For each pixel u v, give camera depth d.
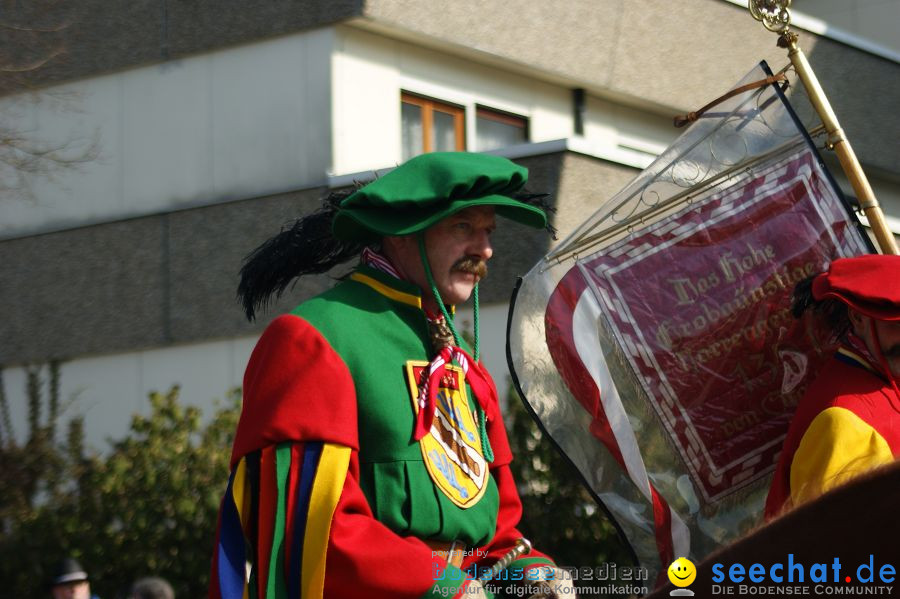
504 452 4.13
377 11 11.77
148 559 9.92
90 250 13.45
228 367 12.69
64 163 12.69
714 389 4.28
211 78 12.72
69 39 13.46
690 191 4.39
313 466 3.46
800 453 4.00
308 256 4.17
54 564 9.75
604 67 13.43
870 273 4.05
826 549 1.63
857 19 18.00
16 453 11.02
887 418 3.99
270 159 12.28
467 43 12.38
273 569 3.38
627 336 4.28
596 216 4.36
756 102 4.48
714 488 4.23
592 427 4.22
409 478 3.66
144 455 10.19
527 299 4.27
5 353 13.88
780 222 4.39
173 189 12.95
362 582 3.35
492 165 3.88
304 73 12.08
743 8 14.60
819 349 4.30
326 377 3.57
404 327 3.85
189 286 12.87
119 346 13.28
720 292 4.33
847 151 4.48
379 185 3.80
